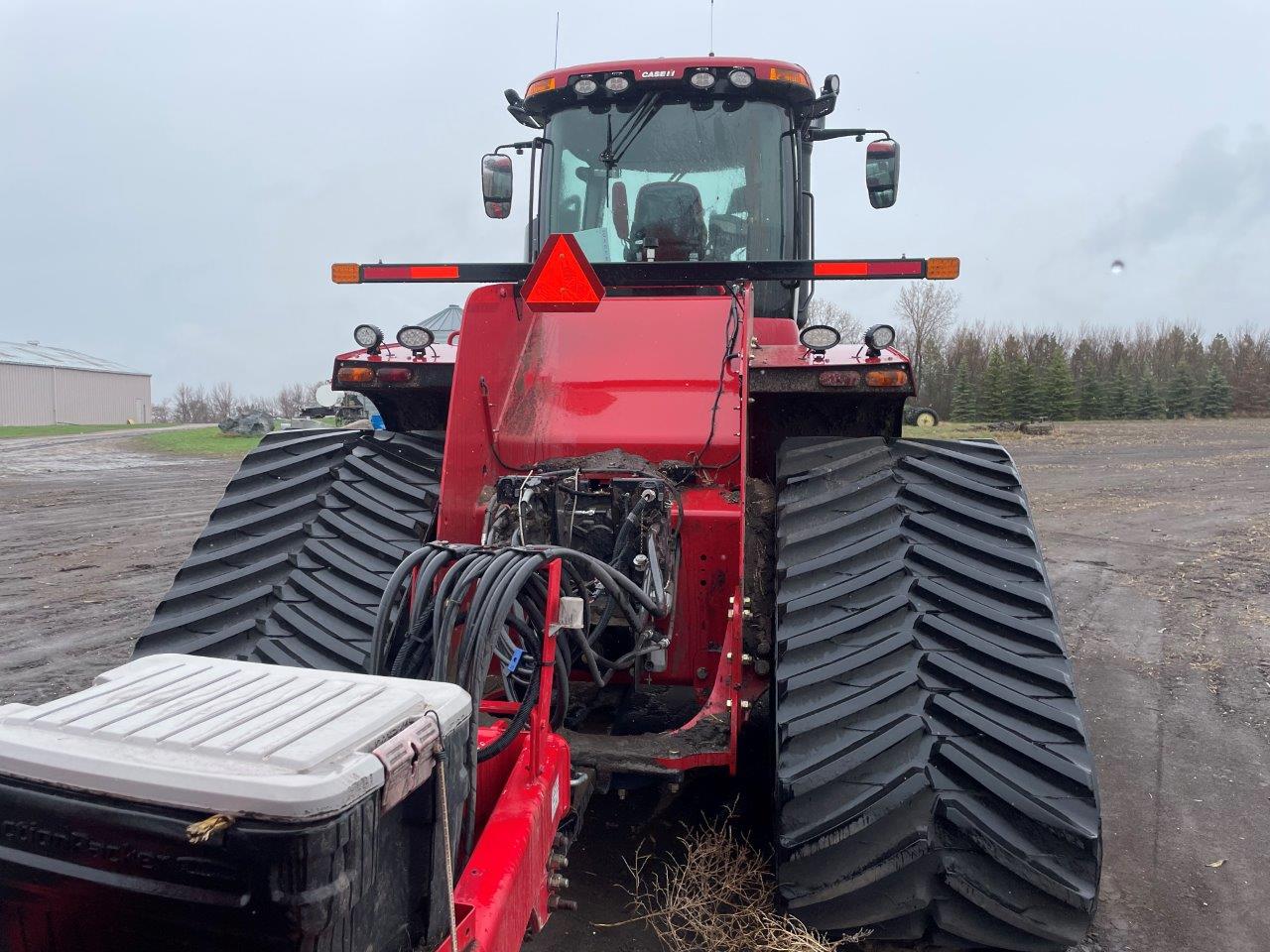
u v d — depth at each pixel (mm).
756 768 3326
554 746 2295
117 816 1380
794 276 3451
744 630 2973
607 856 3166
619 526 2955
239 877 1341
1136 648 6125
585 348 3486
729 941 2619
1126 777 4078
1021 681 2434
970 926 2262
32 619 6504
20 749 1438
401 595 2299
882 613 2594
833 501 2916
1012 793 2240
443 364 3520
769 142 4418
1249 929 2914
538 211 4660
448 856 1594
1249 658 5840
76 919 1465
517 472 3281
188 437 30266
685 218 4449
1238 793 3914
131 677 1764
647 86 4383
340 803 1350
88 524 11375
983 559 2709
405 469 3432
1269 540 10039
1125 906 3039
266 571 3051
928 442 3162
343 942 1406
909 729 2352
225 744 1430
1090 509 12672
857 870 2268
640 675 3076
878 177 4863
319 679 1768
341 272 3543
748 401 3291
